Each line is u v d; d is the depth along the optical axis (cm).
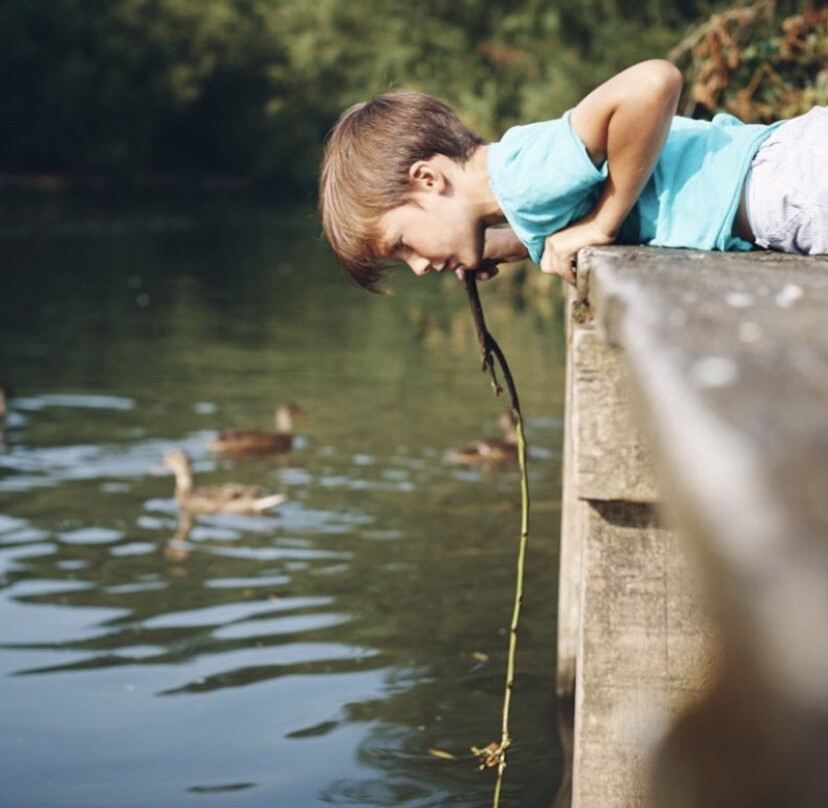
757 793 87
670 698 274
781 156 329
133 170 5878
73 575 853
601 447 258
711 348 139
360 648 707
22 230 3847
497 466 1158
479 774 538
